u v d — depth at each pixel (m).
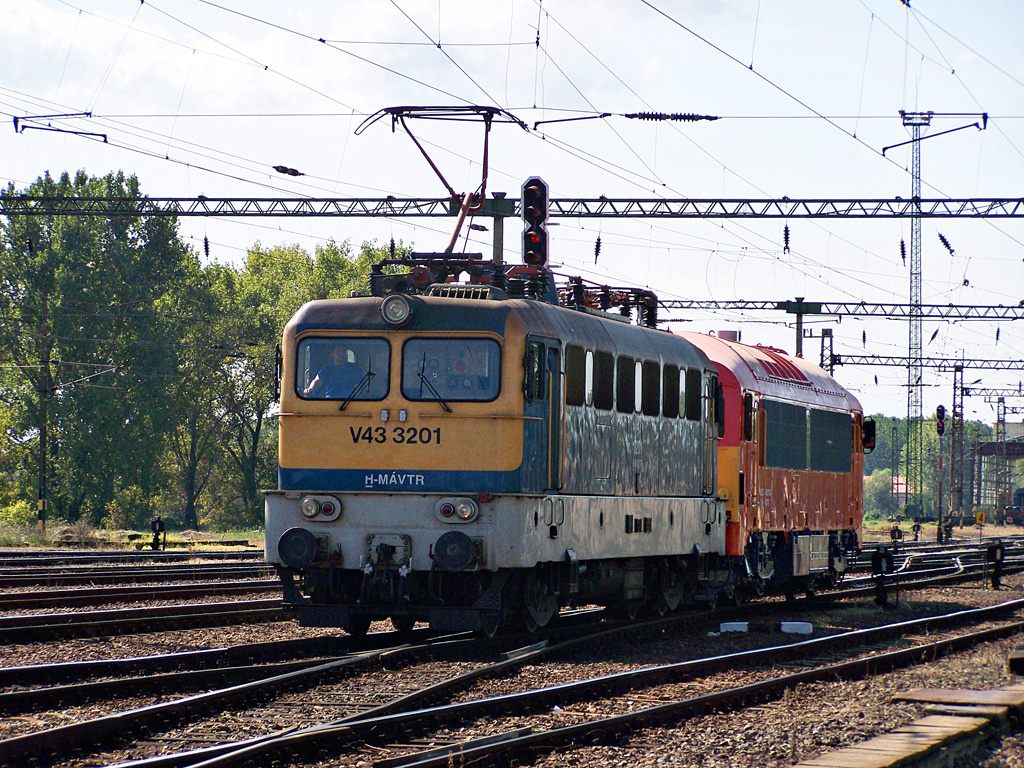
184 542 98.69
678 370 41.19
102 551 79.12
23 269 152.88
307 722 20.77
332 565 31.14
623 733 21.05
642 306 42.03
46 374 148.62
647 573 40.47
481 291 32.34
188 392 167.50
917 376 161.88
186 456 182.75
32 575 51.91
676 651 33.47
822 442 56.31
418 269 33.34
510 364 30.81
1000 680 29.00
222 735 19.67
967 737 20.75
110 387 148.12
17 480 155.88
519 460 30.70
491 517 30.36
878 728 22.05
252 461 183.50
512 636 32.00
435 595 31.48
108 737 18.91
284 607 32.28
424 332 31.30
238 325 172.75
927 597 57.16
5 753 17.11
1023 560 90.44
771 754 20.06
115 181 157.25
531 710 22.84
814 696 26.11
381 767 17.53
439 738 19.97
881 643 37.28
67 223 152.38
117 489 157.38
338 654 29.98
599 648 33.00
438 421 30.89
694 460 42.41
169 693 23.47
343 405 31.41
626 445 37.06
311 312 32.25
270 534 31.77
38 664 26.58
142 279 158.25
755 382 48.00
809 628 39.53
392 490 30.95
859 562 85.12
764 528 48.50
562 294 37.78
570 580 33.91
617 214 86.38
